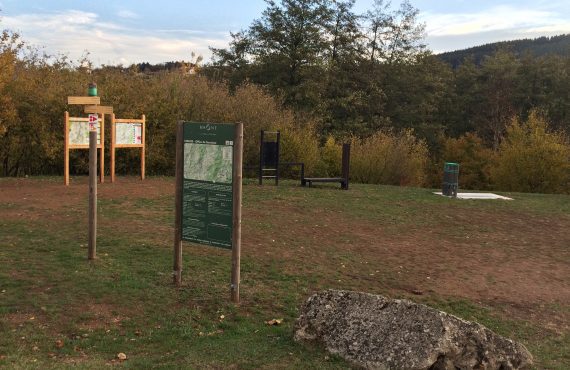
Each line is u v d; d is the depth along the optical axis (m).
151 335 5.38
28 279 6.62
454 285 8.28
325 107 40.22
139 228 10.00
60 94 19.52
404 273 8.67
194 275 7.39
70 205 12.05
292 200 14.93
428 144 49.91
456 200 17.06
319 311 5.38
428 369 4.54
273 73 40.88
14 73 19.38
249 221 11.67
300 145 24.00
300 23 41.12
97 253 8.03
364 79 47.12
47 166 20.81
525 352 5.05
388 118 45.09
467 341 4.78
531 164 31.23
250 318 6.11
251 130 23.00
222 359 4.80
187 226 6.82
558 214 15.64
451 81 60.91
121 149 20.39
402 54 51.53
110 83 21.34
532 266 9.74
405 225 12.65
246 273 7.76
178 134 6.76
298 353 5.03
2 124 18.12
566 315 7.45
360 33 48.16
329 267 8.55
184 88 23.22
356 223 12.43
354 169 25.92
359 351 4.86
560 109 57.34
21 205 11.78
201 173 6.63
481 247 10.97
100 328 5.48
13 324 5.37
